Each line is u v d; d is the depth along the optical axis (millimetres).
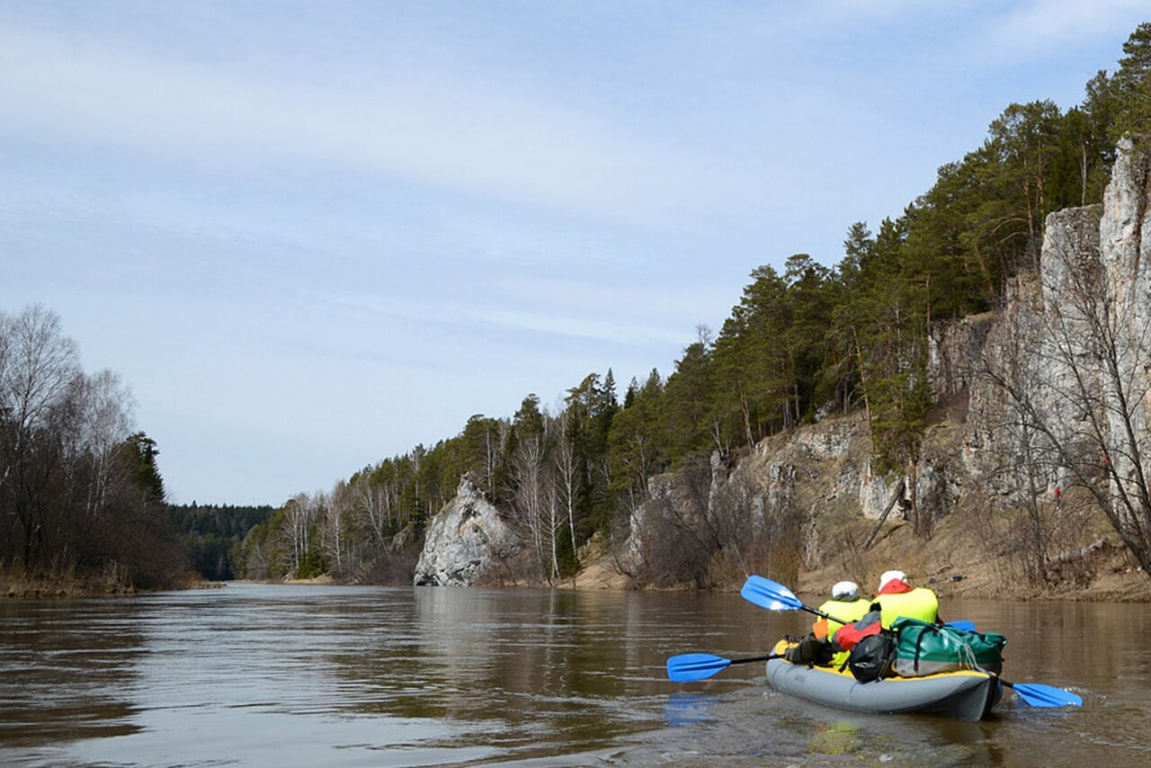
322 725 10188
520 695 12305
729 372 74562
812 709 11078
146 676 14398
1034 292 48000
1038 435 37812
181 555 78062
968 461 50375
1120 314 37812
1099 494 31531
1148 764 8227
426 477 134875
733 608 35875
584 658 16953
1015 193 59406
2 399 50406
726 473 72312
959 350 60438
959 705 10109
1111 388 37219
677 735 9555
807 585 51156
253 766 8266
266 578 163750
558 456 95188
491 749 8930
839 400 71625
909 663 10773
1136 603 31203
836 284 72250
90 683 13578
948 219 62312
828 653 12422
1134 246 37781
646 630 23594
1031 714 10531
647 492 77000
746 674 14414
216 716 10773
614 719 10477
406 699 12000
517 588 81188
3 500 50562
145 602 42406
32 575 50812
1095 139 58656
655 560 62656
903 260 63906
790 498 60906
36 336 51062
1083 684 12781
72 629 24203
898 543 51781
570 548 83750
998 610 28328
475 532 101188
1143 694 11922
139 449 95938
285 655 17609
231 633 23172
